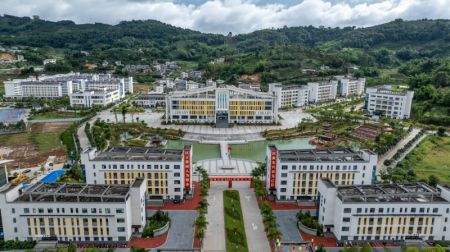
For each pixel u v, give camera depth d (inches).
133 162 4968.0
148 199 5128.0
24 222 3939.5
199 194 5438.0
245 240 4148.6
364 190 4264.3
